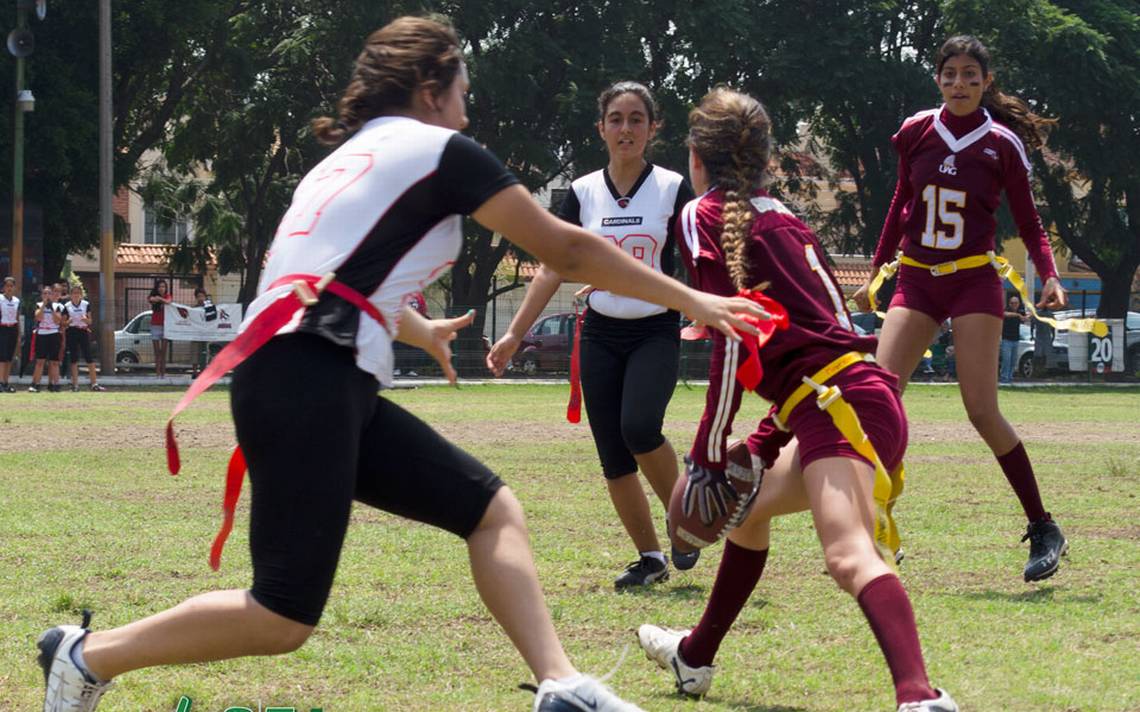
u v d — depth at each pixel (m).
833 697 4.15
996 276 6.05
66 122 29.19
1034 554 5.98
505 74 31.22
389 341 3.14
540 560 6.57
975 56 5.96
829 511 3.45
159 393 22.84
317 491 3.07
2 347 22.98
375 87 3.33
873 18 34.72
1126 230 39.25
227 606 3.19
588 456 11.87
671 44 34.69
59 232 31.62
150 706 4.01
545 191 35.03
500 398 22.42
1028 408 21.23
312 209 3.17
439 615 5.27
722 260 3.76
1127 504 8.75
